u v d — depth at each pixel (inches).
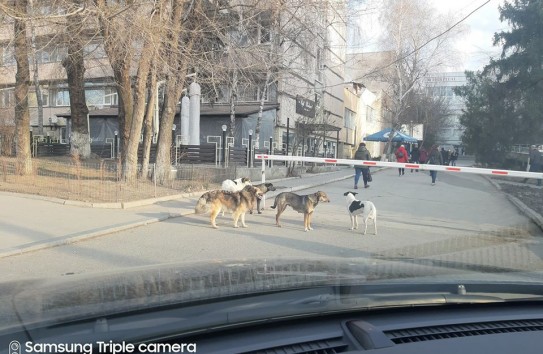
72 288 108.8
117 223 394.9
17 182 579.2
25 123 639.1
